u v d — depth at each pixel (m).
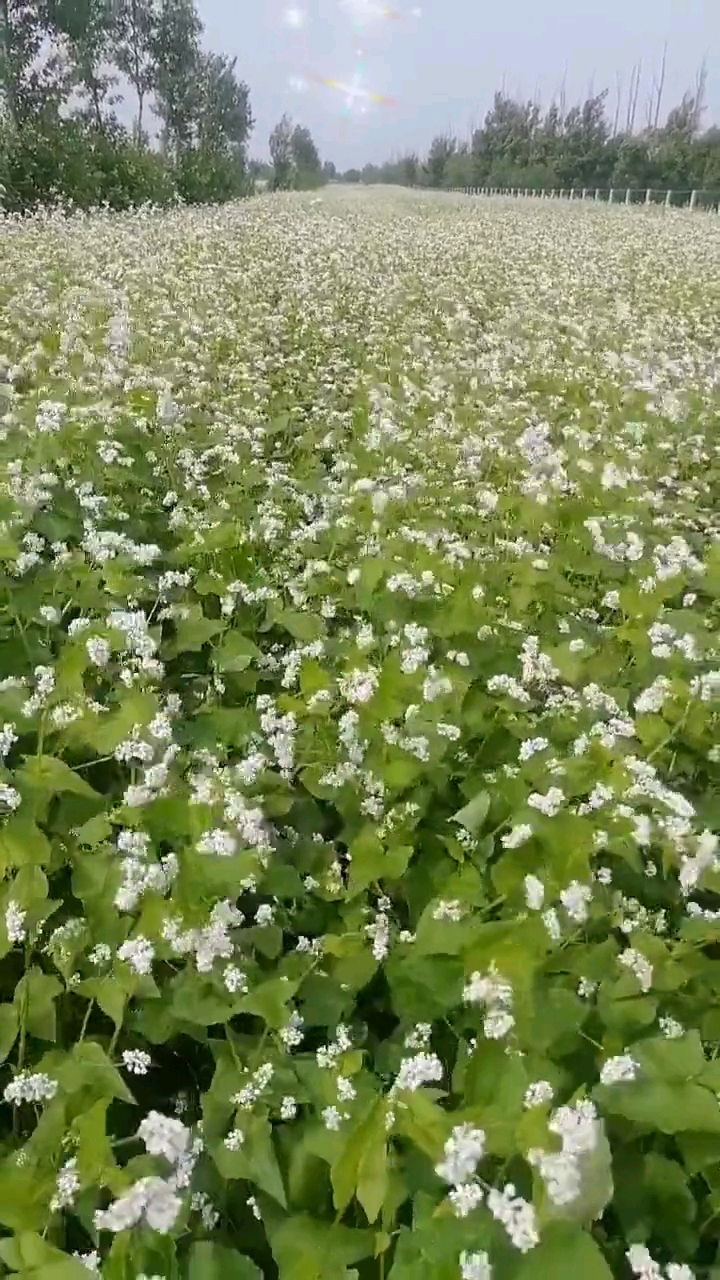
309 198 40.31
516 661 4.22
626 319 12.73
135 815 2.77
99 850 2.82
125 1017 2.47
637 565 5.21
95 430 5.99
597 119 57.69
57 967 2.55
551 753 3.39
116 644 3.58
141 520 5.38
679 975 2.55
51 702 3.23
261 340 10.09
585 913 2.52
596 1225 2.12
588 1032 2.44
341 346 10.39
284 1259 1.99
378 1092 2.23
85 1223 2.01
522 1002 2.28
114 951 2.52
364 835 3.01
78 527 5.00
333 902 3.00
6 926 2.35
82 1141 1.93
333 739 3.50
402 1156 2.13
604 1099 2.13
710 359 10.80
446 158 73.50
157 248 15.19
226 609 4.33
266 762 3.39
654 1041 2.24
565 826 2.78
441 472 6.55
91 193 24.22
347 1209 2.13
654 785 3.06
